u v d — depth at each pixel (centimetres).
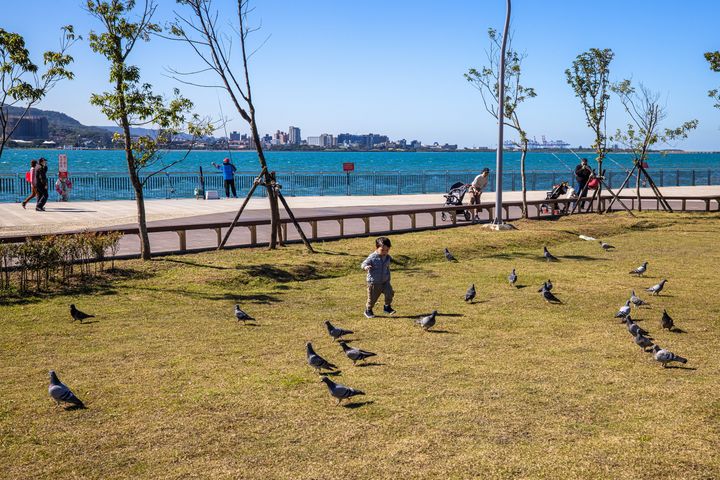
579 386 794
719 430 655
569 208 3181
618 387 789
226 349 966
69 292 1335
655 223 2684
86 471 580
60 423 687
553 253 1981
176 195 4206
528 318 1166
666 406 723
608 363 891
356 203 3484
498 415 701
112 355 934
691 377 827
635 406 725
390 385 802
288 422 686
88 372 855
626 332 1062
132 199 3806
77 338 1025
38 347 974
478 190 2700
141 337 1032
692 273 1622
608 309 1237
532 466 580
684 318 1157
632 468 575
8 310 1197
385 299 1202
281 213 2830
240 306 1265
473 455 603
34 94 1410
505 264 1778
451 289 1440
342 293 1397
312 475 568
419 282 1523
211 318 1166
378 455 606
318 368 847
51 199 3669
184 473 575
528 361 902
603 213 2997
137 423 685
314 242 1977
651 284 1484
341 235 2100
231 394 770
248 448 625
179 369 868
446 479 559
